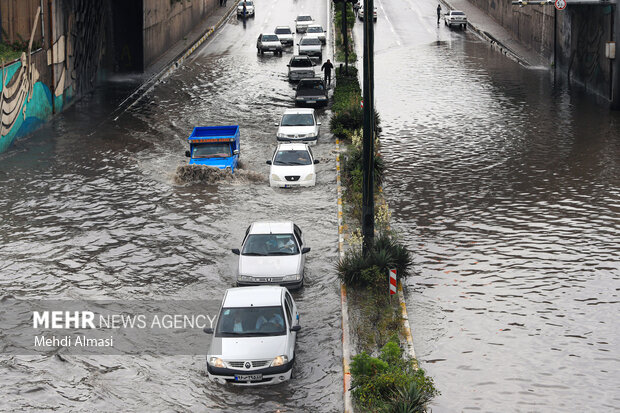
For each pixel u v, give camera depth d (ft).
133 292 100.78
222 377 76.23
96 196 141.90
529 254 112.37
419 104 227.40
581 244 115.75
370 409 71.20
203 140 158.20
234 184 150.82
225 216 131.75
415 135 190.80
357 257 102.89
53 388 76.54
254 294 84.69
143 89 253.24
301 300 98.58
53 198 139.95
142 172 158.40
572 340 86.17
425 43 344.69
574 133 187.21
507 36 354.54
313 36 322.55
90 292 100.63
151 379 78.43
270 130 198.90
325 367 81.25
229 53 327.06
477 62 299.17
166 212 133.49
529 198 138.92
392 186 148.66
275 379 76.89
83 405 73.31
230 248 116.78
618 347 84.33
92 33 250.78
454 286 101.71
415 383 70.64
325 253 114.83
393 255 103.86
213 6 443.32
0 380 78.02
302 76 263.49
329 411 72.49
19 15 194.18
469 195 141.79
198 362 82.23
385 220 123.65
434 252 114.21
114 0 274.36
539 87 250.16
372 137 102.99
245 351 77.05
